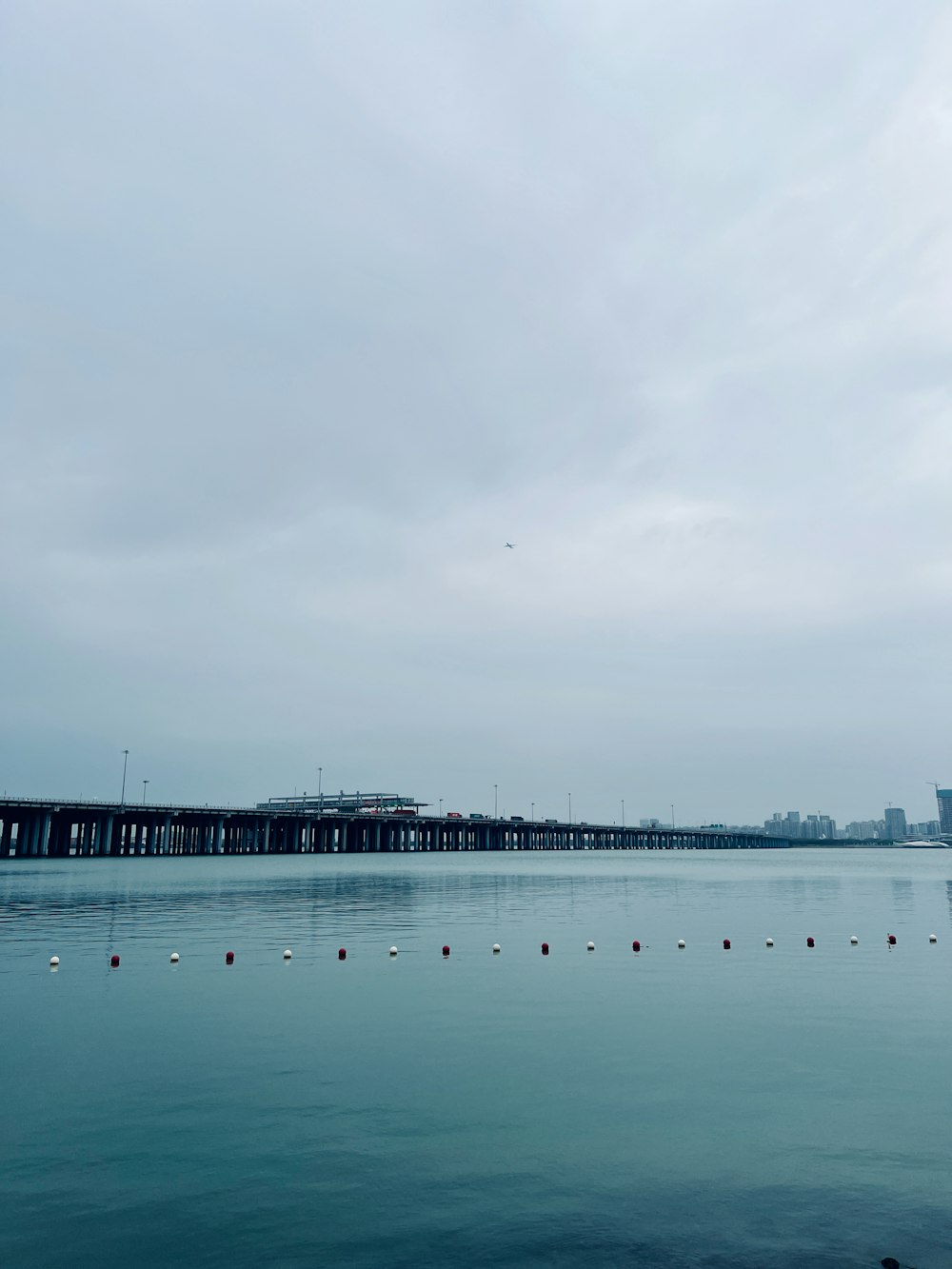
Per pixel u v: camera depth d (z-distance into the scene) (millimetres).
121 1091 17562
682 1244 11750
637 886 81688
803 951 36438
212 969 31453
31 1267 11156
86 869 110375
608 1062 19422
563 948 37062
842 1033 21984
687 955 35312
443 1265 11234
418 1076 18484
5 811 140375
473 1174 13812
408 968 31844
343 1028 22469
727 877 104312
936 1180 13602
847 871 128375
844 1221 12344
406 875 104250
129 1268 11172
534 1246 11703
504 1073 18672
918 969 31797
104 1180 13586
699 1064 19281
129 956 34562
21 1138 15211
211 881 86000
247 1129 15578
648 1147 14812
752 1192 13219
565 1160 14328
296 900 62031
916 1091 17547
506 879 95812
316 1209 12688
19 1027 22578
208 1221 12336
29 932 42031
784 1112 16406
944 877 105500
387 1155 14508
